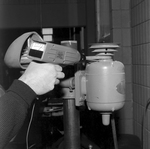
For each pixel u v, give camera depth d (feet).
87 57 2.24
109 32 6.53
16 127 1.80
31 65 1.94
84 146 2.89
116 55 6.15
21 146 2.81
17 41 1.97
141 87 5.50
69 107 2.47
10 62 2.02
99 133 4.88
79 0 8.74
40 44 1.93
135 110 5.99
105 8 6.80
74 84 2.37
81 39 9.16
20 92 1.80
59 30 9.04
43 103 3.83
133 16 5.87
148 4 4.86
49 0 8.55
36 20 7.16
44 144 3.56
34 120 3.59
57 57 2.00
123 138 4.71
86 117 5.21
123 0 6.09
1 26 2.80
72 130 2.49
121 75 2.10
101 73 2.05
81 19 8.77
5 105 1.71
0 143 1.68
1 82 2.60
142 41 5.31
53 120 4.04
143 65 5.32
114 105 2.06
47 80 1.87
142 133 5.23
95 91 2.07
